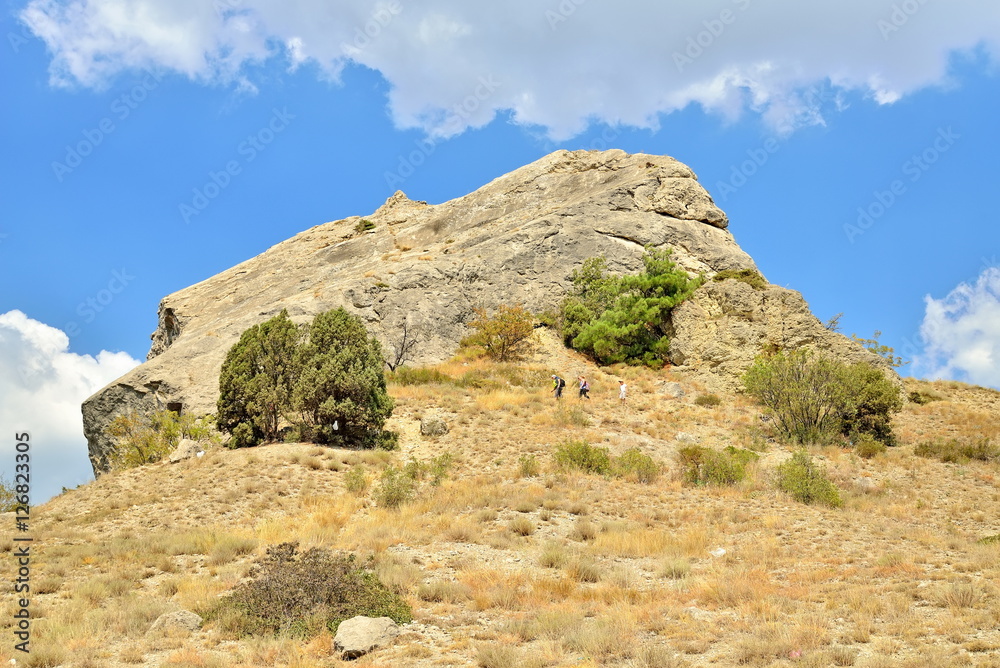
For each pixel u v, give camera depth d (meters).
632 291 47.75
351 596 14.51
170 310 65.44
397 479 24.95
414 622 13.82
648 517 22.02
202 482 26.52
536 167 68.12
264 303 56.41
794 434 33.59
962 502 24.97
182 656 12.09
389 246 63.91
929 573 15.24
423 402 35.69
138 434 35.75
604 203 55.88
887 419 34.53
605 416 34.72
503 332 45.81
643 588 15.77
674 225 54.28
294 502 24.59
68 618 14.08
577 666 11.10
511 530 20.73
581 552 18.61
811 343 41.22
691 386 40.91
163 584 16.31
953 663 10.15
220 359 43.31
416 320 47.00
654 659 11.16
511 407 35.47
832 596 14.10
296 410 30.98
